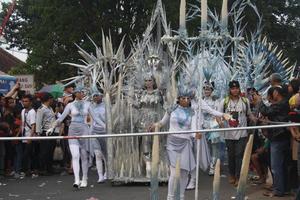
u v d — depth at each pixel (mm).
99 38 27984
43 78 33094
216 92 13711
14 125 12844
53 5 29969
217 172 6789
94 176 12773
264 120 8773
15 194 10164
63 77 31422
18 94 14164
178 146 7723
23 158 13078
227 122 10141
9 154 13070
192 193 9625
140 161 11008
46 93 13250
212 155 12125
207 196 9312
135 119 10852
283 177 8797
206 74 12250
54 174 13578
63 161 14484
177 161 6906
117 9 29000
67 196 9789
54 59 31047
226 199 8828
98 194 9906
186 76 10508
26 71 38938
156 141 6641
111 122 10969
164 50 11094
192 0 25281
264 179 10250
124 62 11484
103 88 11320
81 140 10797
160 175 10562
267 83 16422
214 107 12227
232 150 10266
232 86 10133
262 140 10539
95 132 11266
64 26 29688
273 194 8883
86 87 11797
